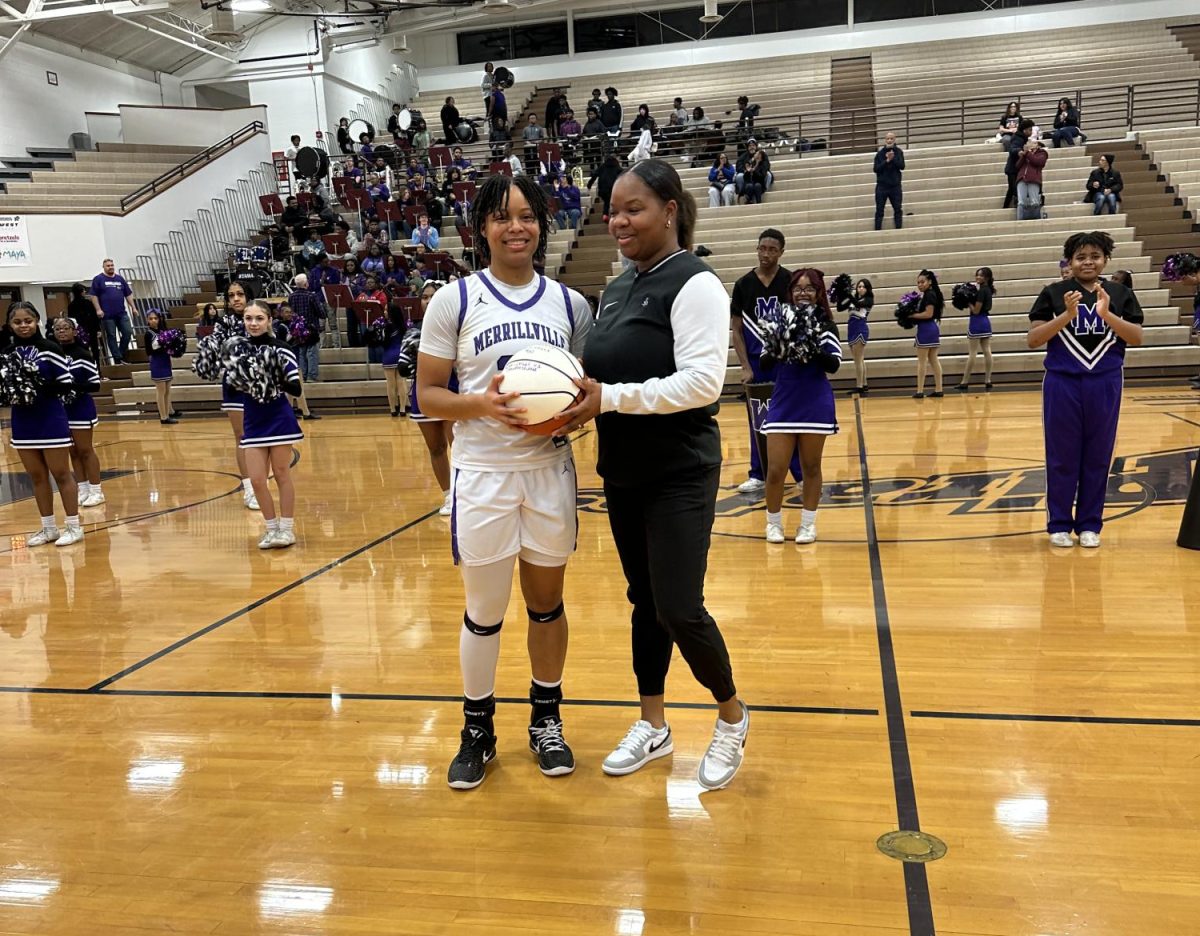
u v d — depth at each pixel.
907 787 2.42
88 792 2.60
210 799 2.53
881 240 13.61
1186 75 18.55
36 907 2.06
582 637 3.72
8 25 16.58
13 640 4.02
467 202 15.37
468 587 2.48
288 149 21.38
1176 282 12.09
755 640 3.57
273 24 21.08
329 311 14.49
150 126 19.64
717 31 23.05
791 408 4.82
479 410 2.26
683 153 17.64
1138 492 5.73
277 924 1.97
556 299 2.49
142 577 5.00
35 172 17.16
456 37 24.41
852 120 18.50
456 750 2.78
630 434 2.29
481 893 2.05
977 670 3.18
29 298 16.20
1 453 10.45
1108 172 13.21
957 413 9.73
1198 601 3.79
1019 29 21.42
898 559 4.59
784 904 1.95
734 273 13.73
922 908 1.92
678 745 2.74
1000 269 12.70
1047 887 1.97
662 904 1.98
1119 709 2.83
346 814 2.42
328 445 9.91
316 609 4.28
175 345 12.93
